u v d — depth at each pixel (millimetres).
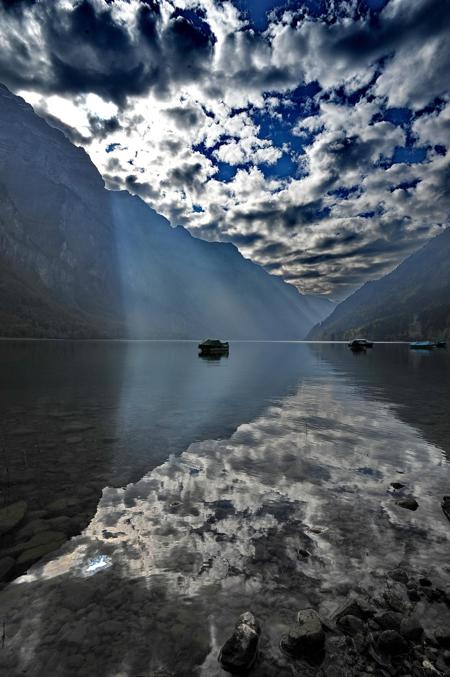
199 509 7109
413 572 5160
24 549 5727
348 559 5469
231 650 3723
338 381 29062
